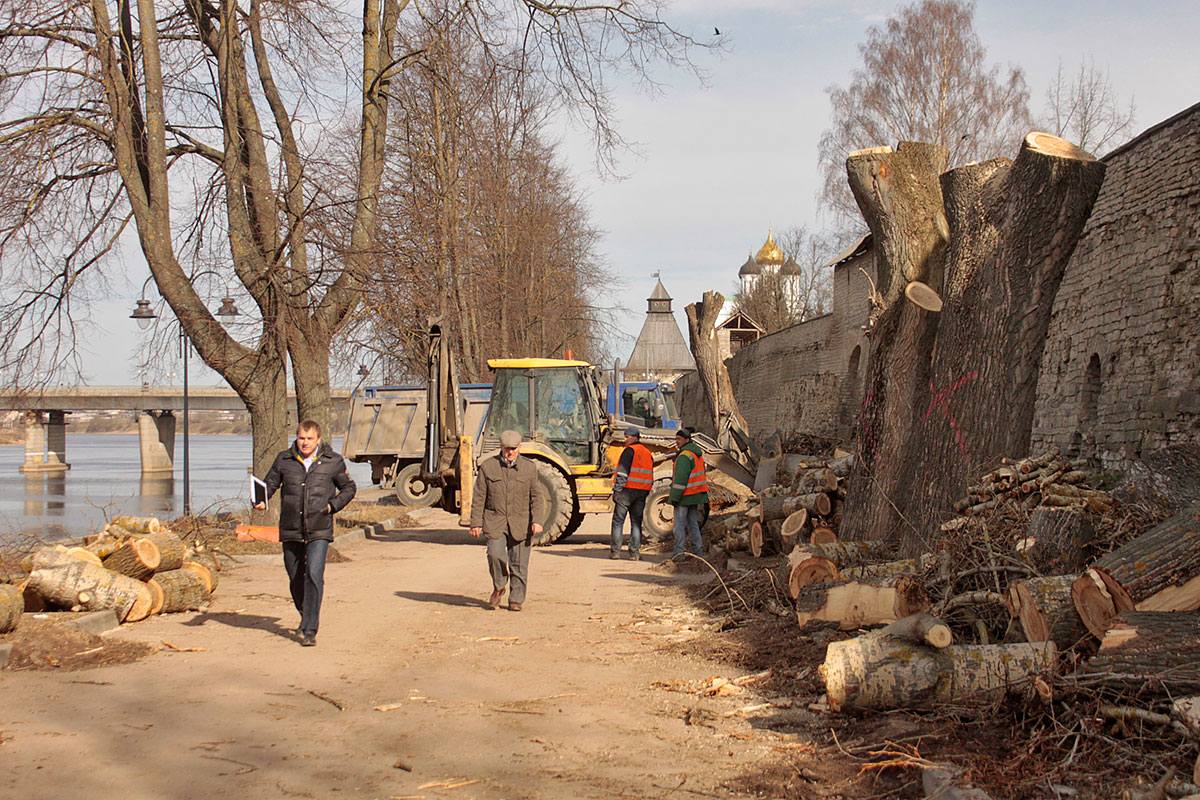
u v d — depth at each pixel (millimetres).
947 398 8812
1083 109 39219
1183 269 12625
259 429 15500
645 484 14422
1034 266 8281
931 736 4938
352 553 15289
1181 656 4703
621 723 5676
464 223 28594
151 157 14602
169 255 14789
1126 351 14062
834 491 11766
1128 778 4242
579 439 17359
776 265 72375
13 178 13922
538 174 37219
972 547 7211
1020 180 8305
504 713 5895
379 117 16797
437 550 15836
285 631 8570
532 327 40375
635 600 10328
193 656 7473
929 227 9805
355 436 27859
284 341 15141
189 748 5133
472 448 17000
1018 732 4922
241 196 15227
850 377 34250
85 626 8109
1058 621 5289
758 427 47875
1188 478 7605
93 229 14984
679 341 106688
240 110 15344
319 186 14672
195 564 10086
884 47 38562
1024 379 8344
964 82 37562
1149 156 13789
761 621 8477
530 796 4438
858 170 9836
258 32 16047
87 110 14648
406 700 6188
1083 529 6824
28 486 50531
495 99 21875
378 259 16078
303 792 4480
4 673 6773
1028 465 8203
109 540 9094
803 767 4820
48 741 5207
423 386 28250
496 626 8852
